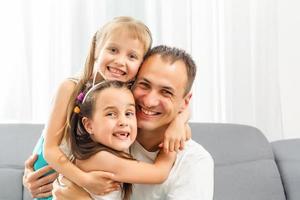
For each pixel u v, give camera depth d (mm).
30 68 2086
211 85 2227
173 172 1248
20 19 2082
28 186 1381
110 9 2174
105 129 1197
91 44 1406
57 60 2127
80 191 1211
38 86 2127
